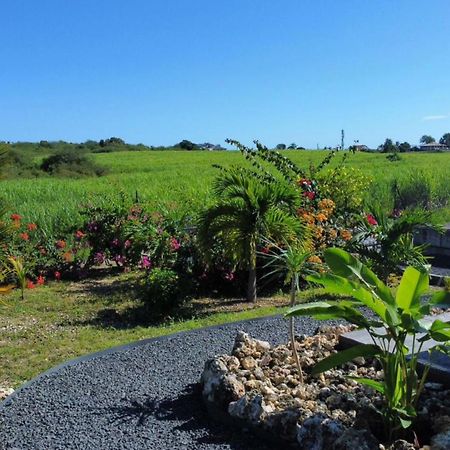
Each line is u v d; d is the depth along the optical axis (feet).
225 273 29.04
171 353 18.17
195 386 15.29
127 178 97.96
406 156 147.74
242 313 24.35
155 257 29.91
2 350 21.29
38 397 15.03
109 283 33.55
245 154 37.65
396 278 28.81
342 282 11.47
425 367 12.60
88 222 37.50
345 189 35.29
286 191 27.71
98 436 12.76
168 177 96.94
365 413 11.64
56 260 35.47
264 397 12.93
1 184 83.56
